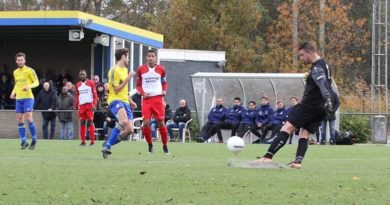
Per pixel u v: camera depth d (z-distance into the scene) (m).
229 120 49.75
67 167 20.55
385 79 69.56
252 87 55.31
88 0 102.81
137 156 27.20
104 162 22.94
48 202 13.32
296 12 86.69
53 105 50.62
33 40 64.12
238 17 88.06
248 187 15.75
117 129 25.19
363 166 22.92
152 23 92.81
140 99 51.28
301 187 15.92
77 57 63.34
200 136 49.78
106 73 60.50
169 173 18.73
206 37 86.81
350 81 100.19
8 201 13.45
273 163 20.80
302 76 54.16
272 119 49.12
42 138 51.94
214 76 54.62
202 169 20.08
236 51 87.25
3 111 55.19
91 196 14.14
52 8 104.44
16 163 22.28
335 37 87.25
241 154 30.28
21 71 32.28
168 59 68.75
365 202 13.65
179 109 51.53
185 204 13.10
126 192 14.76
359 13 108.00
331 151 35.22
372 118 56.09
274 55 87.44
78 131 52.34
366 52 101.25
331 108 19.62
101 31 56.75
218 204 13.16
